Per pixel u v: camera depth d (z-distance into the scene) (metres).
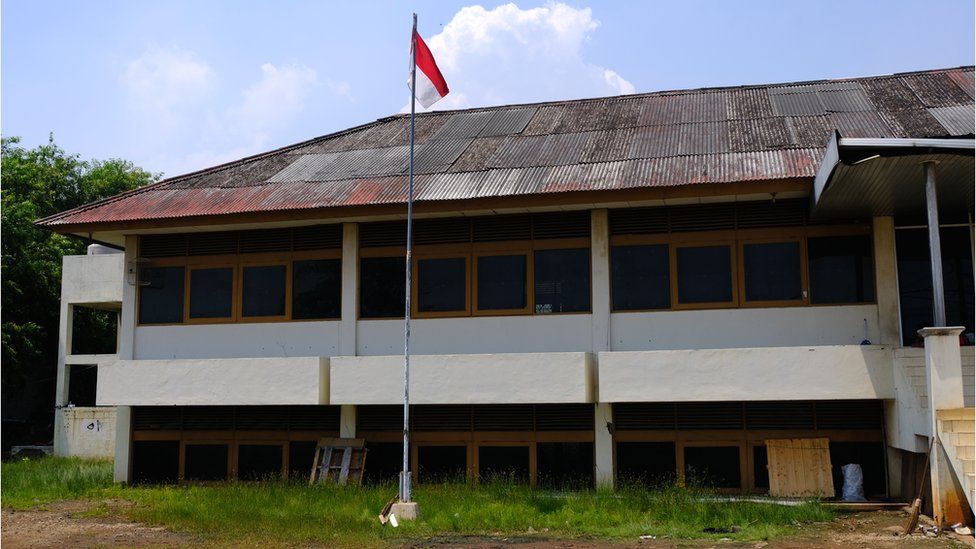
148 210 17.78
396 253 17.30
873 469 15.16
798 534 11.83
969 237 15.27
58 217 18.08
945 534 11.50
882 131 15.80
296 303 17.61
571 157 17.12
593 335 16.11
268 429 17.81
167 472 18.19
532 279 16.56
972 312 15.09
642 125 18.67
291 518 13.30
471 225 16.94
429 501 14.22
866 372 14.23
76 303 26.48
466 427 16.83
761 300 15.60
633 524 12.63
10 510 15.15
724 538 11.66
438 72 15.30
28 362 30.38
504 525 12.67
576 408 16.39
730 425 15.78
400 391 16.05
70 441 25.75
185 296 18.19
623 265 16.23
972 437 11.61
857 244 15.41
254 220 16.95
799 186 14.58
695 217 16.03
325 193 17.20
